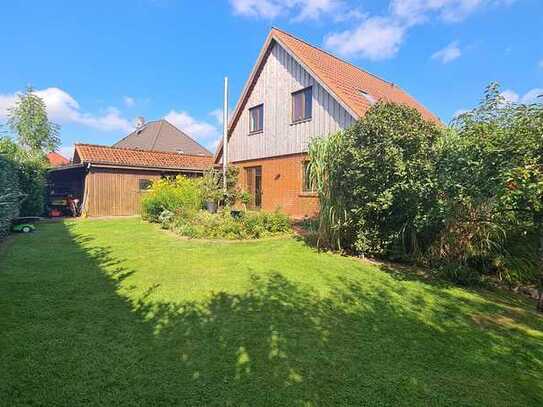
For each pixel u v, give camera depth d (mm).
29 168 14141
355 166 6520
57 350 3172
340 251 7352
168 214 12227
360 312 4262
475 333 3750
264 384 2725
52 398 2508
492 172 4590
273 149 14289
